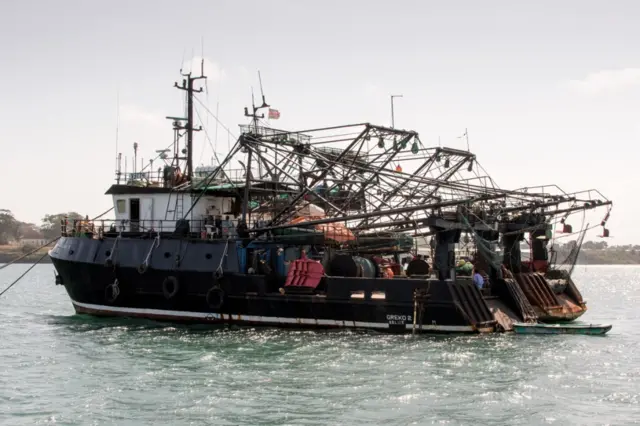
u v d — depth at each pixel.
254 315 33.84
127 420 18.56
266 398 20.62
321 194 39.53
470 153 38.78
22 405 19.98
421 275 35.38
